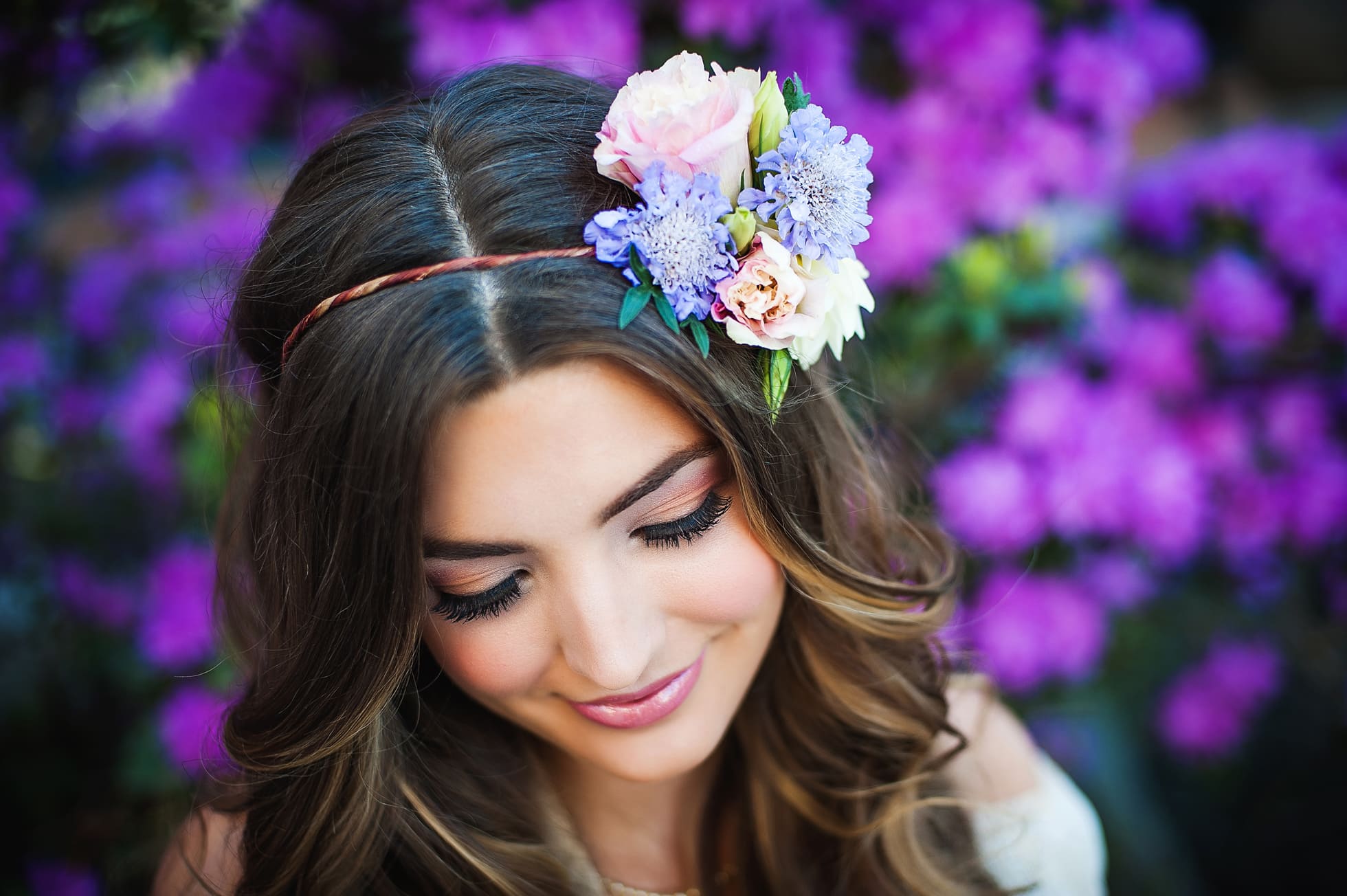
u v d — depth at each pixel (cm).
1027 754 82
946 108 90
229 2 88
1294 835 116
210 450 87
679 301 57
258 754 65
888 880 73
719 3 84
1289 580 107
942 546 77
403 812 68
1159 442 93
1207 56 143
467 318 57
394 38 89
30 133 96
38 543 95
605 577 59
